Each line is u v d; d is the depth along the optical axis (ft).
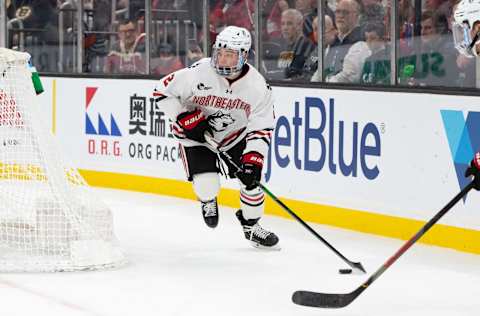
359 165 64.08
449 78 60.54
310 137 67.62
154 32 83.82
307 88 67.77
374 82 65.72
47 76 92.99
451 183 58.18
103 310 43.27
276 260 54.95
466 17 52.54
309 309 43.60
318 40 69.21
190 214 71.77
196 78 54.13
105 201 78.48
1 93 53.83
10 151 53.62
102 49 88.84
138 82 83.82
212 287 48.01
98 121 88.22
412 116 60.49
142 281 49.16
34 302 44.65
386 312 43.27
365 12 65.77
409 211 60.85
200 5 79.51
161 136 81.61
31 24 94.22
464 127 57.31
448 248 58.39
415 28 62.44
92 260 51.62
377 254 56.85
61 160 53.11
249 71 54.24
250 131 54.60
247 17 75.61
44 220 52.60
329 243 55.88
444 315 42.91
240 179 54.08
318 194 67.10
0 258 52.24
